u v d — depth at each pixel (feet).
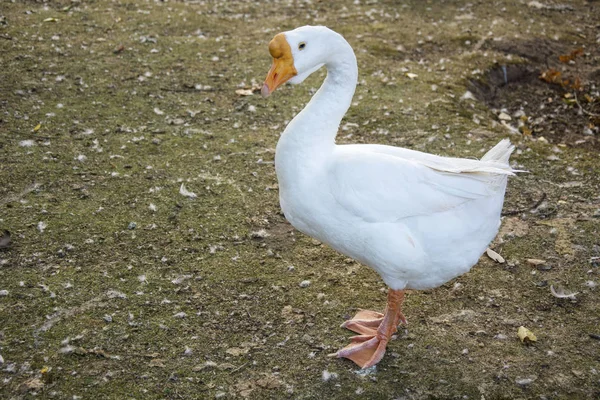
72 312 7.16
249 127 10.07
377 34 13.34
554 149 9.86
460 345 7.03
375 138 9.89
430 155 6.82
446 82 11.55
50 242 7.91
